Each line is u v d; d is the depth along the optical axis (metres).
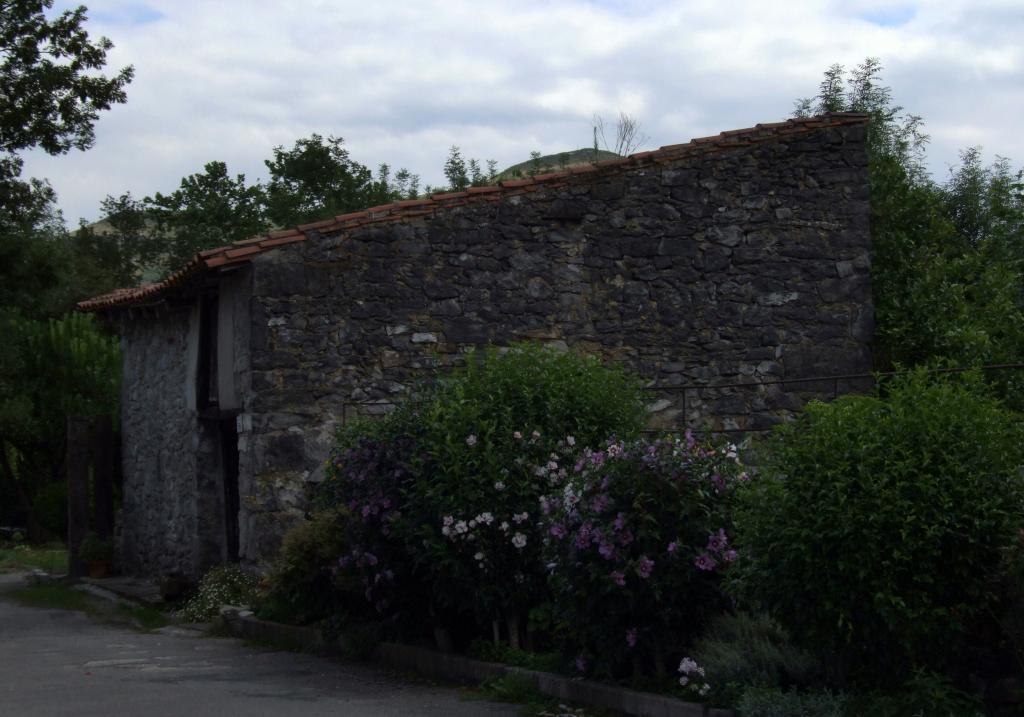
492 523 8.30
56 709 7.46
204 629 12.08
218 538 15.01
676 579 6.97
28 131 20.14
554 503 7.69
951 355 14.48
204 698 7.82
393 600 9.11
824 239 14.08
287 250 12.59
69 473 19.23
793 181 14.08
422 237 13.09
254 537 12.32
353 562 9.17
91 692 8.16
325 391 12.60
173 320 16.47
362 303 12.83
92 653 10.52
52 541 30.95
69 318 31.48
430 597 8.88
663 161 13.83
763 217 13.98
